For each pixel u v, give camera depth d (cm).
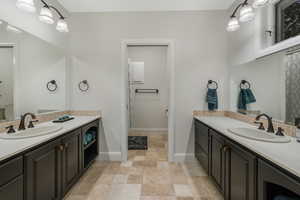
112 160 267
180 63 258
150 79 450
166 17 255
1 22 151
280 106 152
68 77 259
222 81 258
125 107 264
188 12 255
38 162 123
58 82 237
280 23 163
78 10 254
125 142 265
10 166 99
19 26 170
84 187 194
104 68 262
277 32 166
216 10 254
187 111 261
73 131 181
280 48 153
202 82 259
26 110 182
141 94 452
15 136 137
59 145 153
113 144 267
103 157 268
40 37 201
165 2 234
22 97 177
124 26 258
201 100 260
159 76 449
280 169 88
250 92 200
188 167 246
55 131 154
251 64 199
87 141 227
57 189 149
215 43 256
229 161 146
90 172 230
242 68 217
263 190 100
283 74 150
